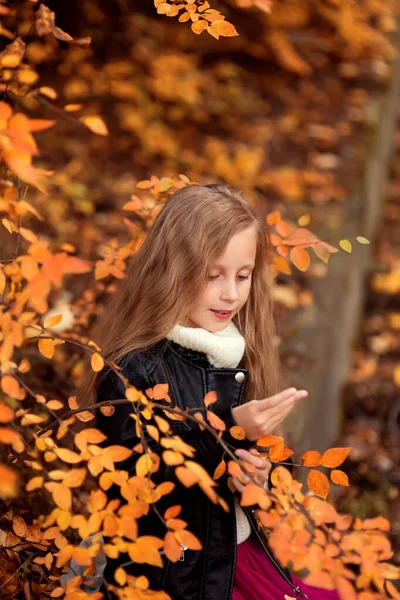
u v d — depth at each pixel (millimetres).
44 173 1740
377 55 6805
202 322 1898
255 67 6258
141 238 2393
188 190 1960
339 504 3299
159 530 1770
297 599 1908
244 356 2135
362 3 6688
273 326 2172
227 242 1847
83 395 2041
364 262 5074
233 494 1807
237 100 5770
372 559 1500
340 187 5035
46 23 1757
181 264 1864
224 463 1567
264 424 1598
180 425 1824
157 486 1591
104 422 1814
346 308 4160
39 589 1877
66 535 2143
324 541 1498
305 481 3105
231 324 2066
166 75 5566
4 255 2678
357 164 5320
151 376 1839
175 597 1757
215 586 1771
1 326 1475
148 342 1874
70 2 5277
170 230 1901
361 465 3637
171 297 1869
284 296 3764
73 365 2637
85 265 1284
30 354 2654
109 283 2771
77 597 1573
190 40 6117
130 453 1545
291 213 4562
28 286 1271
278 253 2338
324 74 6418
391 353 4730
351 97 6168
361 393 4262
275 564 1950
